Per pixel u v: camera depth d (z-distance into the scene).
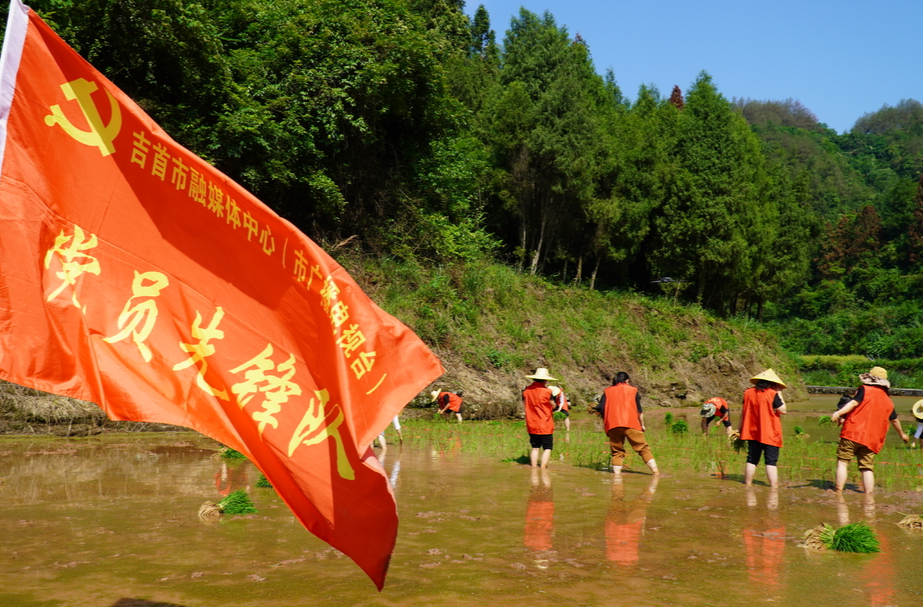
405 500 7.89
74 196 3.42
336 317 3.34
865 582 4.96
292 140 19.64
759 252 40.22
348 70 20.88
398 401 3.31
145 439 12.75
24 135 3.31
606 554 5.67
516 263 33.78
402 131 26.14
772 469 9.16
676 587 4.81
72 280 3.38
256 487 8.29
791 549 5.90
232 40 20.02
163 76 17.22
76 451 11.16
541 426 10.51
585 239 35.53
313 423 3.43
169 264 3.54
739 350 33.31
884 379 8.88
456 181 28.27
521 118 31.78
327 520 3.35
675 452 12.85
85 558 5.38
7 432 12.64
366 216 24.19
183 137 16.97
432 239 25.44
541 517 7.05
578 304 29.97
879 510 7.67
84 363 3.34
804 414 23.61
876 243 93.06
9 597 4.46
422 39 22.97
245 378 3.51
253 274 3.54
